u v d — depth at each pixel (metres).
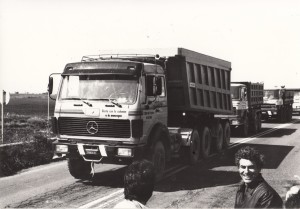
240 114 19.92
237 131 20.80
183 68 11.30
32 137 12.98
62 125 9.11
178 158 11.92
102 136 8.79
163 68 10.83
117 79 8.98
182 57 11.17
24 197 7.72
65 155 8.91
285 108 32.47
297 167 11.40
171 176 10.11
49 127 17.06
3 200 7.47
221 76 14.98
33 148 12.07
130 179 2.79
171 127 11.60
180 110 11.67
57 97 9.28
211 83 13.80
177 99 11.53
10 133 14.87
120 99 8.80
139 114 8.67
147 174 2.80
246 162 3.32
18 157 11.21
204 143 12.98
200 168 11.30
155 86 9.00
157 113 9.60
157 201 7.60
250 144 17.16
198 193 8.29
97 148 8.59
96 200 7.52
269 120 34.91
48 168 11.12
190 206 7.24
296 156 13.55
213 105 14.08
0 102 12.91
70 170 9.43
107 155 8.55
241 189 3.44
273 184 9.09
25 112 44.03
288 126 27.98
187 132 11.55
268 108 31.06
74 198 7.68
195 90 12.13
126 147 8.47
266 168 11.25
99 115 8.78
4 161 10.49
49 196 7.82
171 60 11.34
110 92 8.92
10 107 60.31
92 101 8.89
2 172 10.13
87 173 9.62
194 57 11.98
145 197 2.80
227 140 15.80
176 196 8.01
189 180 9.63
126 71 8.88
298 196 3.33
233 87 20.23
